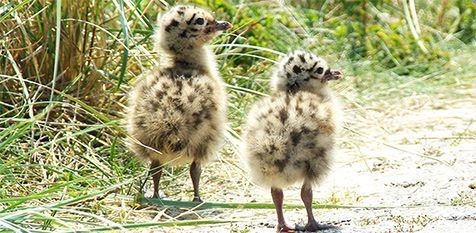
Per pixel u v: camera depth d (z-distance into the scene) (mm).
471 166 13094
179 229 10352
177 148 11633
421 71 19938
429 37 21109
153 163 11852
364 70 19297
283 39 18984
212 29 12867
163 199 11688
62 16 13445
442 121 16453
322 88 11914
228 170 13000
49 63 13484
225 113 12195
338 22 20984
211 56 13273
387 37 20688
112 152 12125
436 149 14203
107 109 13375
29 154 11562
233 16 18562
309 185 10375
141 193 11484
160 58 13578
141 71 14297
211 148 11914
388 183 12375
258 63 16516
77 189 11367
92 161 12094
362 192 11992
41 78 13469
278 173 10258
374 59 20047
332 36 20484
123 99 13719
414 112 17141
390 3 22172
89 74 13547
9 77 12102
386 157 13883
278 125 10297
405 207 10945
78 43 13523
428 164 13352
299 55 11906
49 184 11359
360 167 13375
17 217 9359
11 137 10859
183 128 11547
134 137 11828
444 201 11266
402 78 19219
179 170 13008
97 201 11109
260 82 16422
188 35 12812
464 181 12195
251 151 10383
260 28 18250
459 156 13766
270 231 10258
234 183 12648
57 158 12508
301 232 10164
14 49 13094
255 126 10508
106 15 14844
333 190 12172
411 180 12422
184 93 11641
